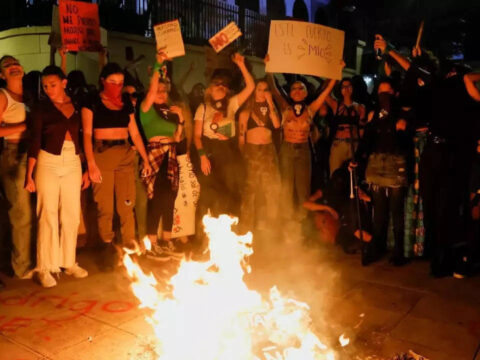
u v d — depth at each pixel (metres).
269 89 5.89
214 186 5.42
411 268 4.85
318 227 5.46
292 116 5.51
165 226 5.05
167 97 5.18
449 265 4.65
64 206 4.36
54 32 5.25
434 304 3.89
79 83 5.35
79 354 3.10
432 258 4.66
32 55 7.40
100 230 4.79
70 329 3.45
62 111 4.25
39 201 4.26
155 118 4.89
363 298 4.02
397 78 5.47
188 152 5.45
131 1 10.29
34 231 4.56
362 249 4.91
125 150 4.70
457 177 4.57
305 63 5.29
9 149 4.39
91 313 3.71
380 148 4.91
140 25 10.03
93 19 5.14
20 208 4.46
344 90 5.77
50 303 3.92
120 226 5.25
